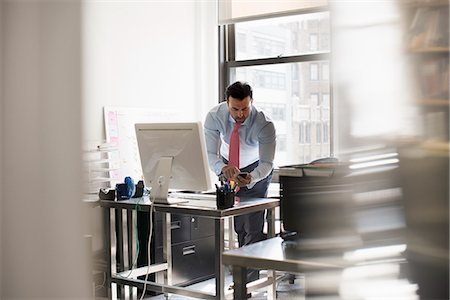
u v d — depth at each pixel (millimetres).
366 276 1795
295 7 4402
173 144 3023
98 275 3521
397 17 1840
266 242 2129
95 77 3873
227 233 4027
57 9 2150
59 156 2162
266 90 4738
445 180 1774
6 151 2170
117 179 3930
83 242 2215
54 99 2154
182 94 4637
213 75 4859
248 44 4812
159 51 4406
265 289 3686
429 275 1765
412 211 1810
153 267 3486
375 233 1855
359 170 1888
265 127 3406
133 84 4180
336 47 1881
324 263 1811
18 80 2160
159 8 4406
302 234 1978
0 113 2170
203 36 4809
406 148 1825
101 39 3924
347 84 1876
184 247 3824
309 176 1969
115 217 3508
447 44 1816
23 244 2152
